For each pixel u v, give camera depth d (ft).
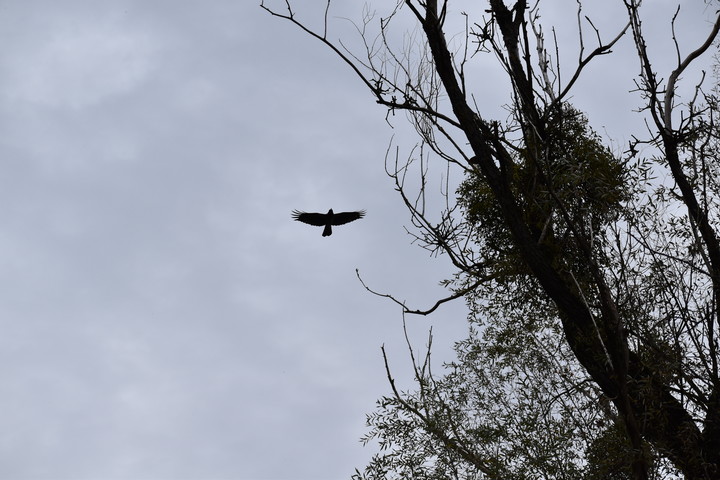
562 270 28.30
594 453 26.43
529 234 28.91
